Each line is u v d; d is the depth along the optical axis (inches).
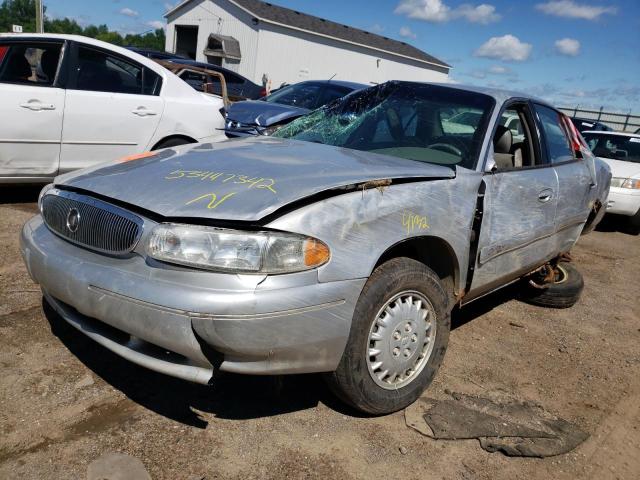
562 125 176.1
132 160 118.0
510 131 144.3
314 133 148.2
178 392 112.2
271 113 298.7
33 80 211.6
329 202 95.9
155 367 92.9
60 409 103.3
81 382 111.7
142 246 91.8
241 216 89.0
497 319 173.3
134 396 109.5
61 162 219.1
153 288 88.7
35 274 106.3
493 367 140.1
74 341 126.0
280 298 87.8
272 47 1139.3
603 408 127.6
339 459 99.1
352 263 95.1
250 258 87.8
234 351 88.1
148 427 101.2
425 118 140.9
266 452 98.6
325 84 352.2
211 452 96.9
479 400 122.9
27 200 233.9
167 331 87.6
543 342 160.2
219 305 85.6
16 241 183.3
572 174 164.7
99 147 226.5
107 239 96.5
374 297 100.3
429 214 110.0
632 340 171.2
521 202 137.8
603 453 110.8
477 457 104.3
